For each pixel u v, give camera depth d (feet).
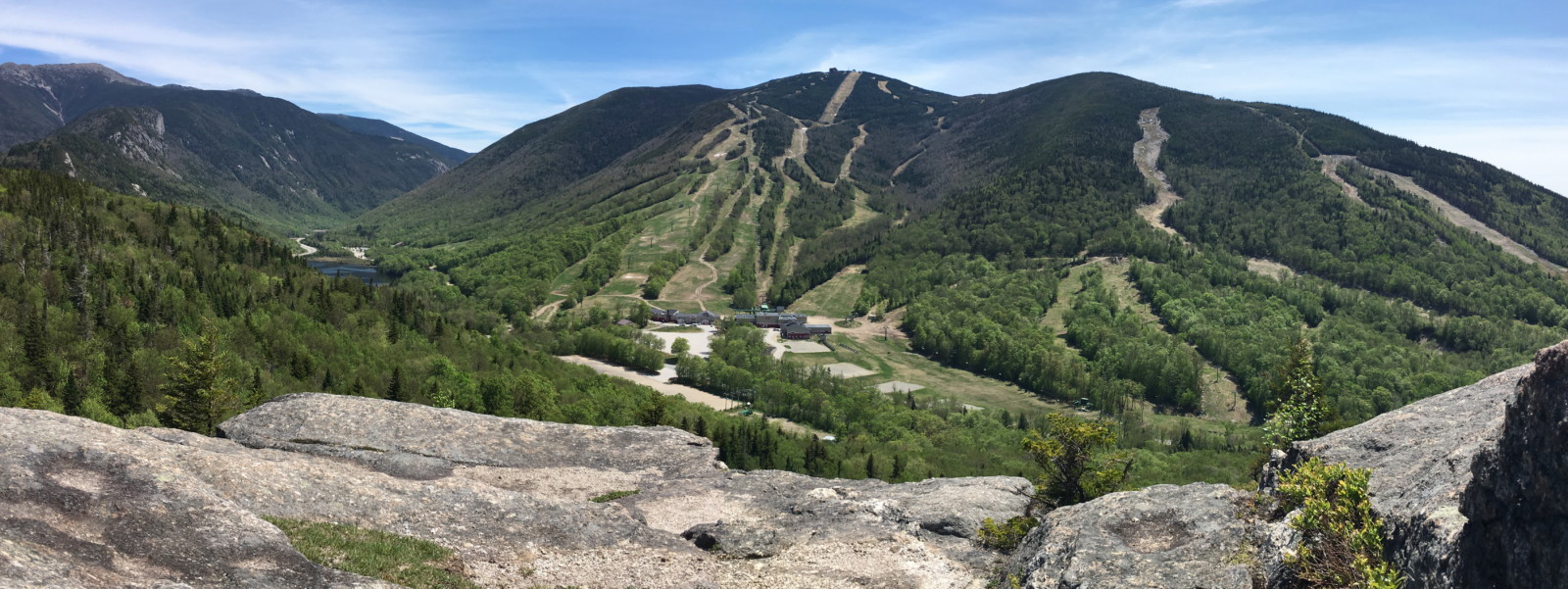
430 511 93.50
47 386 330.13
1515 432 47.91
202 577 65.21
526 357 533.55
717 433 363.56
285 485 90.33
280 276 597.52
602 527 98.78
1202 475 386.93
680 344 651.25
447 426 146.10
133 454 82.23
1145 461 398.01
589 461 144.46
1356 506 64.54
